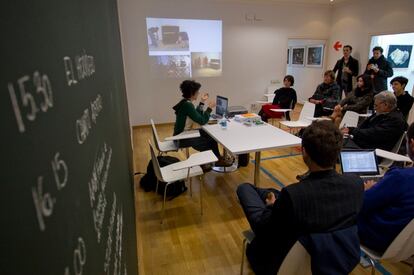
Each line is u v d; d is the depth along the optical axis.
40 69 0.32
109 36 1.38
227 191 2.97
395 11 5.30
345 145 2.85
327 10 6.75
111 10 1.82
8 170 0.23
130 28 5.44
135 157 4.03
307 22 6.68
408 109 3.60
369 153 2.10
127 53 5.55
